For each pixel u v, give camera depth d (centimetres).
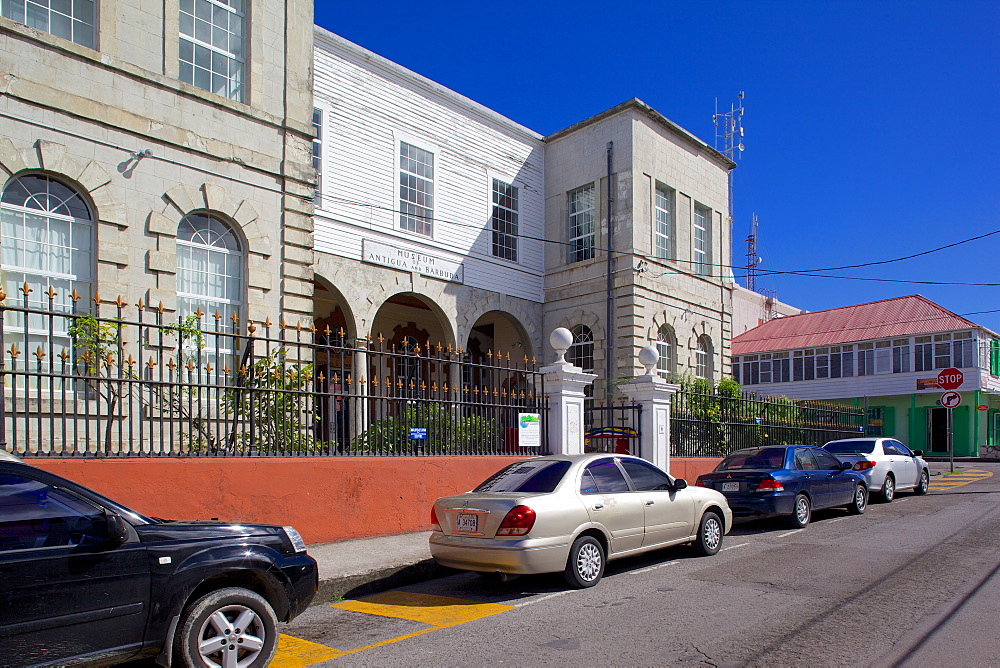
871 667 513
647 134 2175
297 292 1256
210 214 1175
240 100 1237
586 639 593
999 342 3762
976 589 736
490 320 2395
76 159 1024
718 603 697
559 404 1274
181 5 1171
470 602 740
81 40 1062
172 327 859
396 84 1889
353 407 1036
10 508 443
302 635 629
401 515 1051
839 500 1321
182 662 481
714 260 2462
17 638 422
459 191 2041
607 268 2108
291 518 927
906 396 3688
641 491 873
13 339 971
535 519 735
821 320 4112
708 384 2159
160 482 812
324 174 1695
